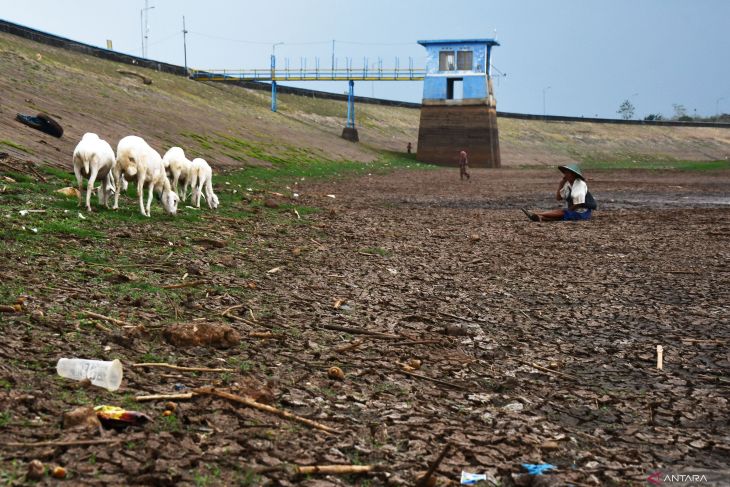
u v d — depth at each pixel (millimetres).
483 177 54375
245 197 22406
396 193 33062
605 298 10375
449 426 5406
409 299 9961
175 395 5391
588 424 5691
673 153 129375
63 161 22312
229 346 6980
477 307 9680
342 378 6352
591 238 17062
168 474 4195
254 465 4438
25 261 9516
